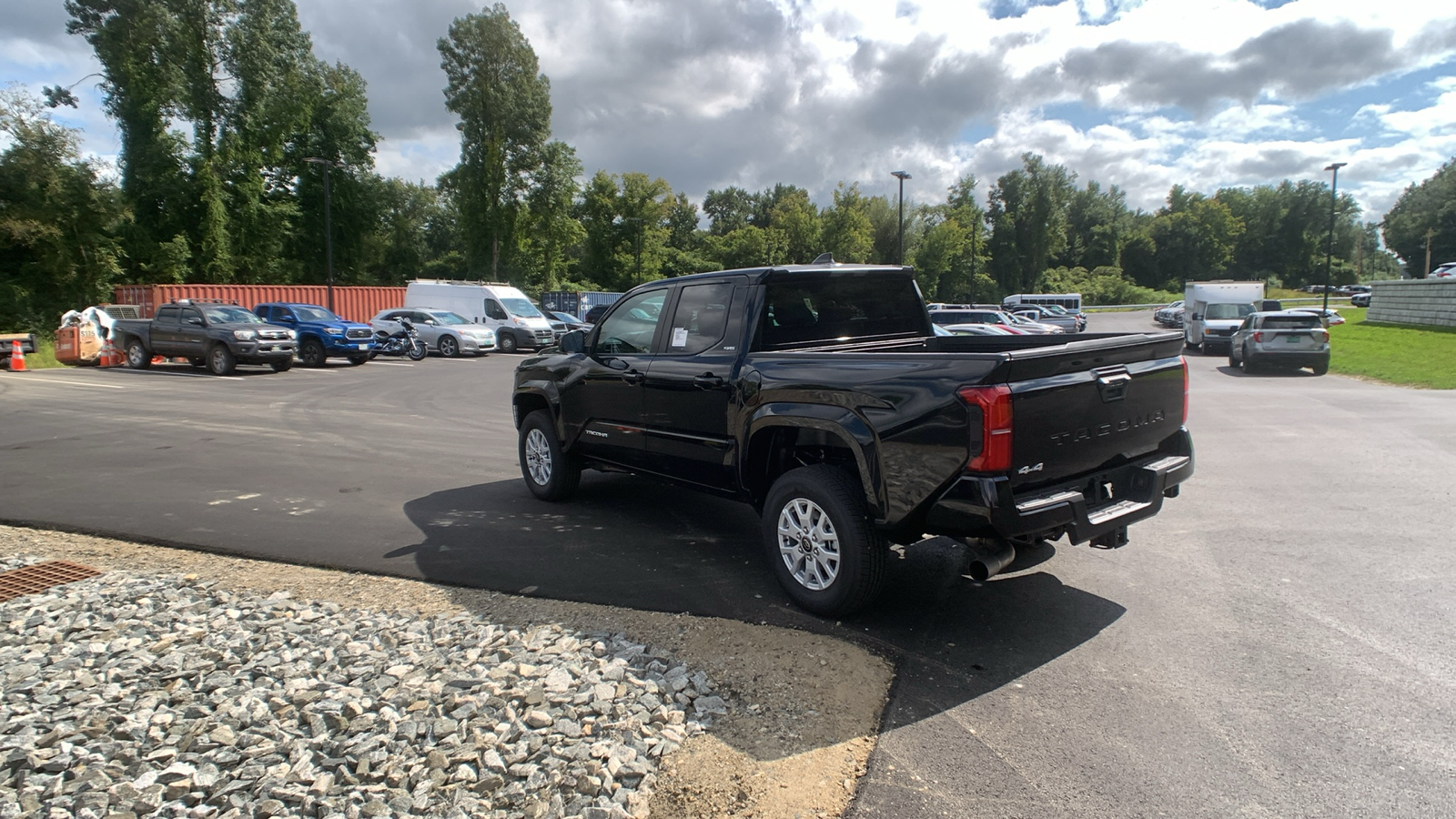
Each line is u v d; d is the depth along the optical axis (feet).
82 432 34.78
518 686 10.73
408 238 229.04
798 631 13.07
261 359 64.49
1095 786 8.80
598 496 22.56
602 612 13.83
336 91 174.29
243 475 25.71
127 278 133.18
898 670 11.71
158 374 65.10
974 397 11.21
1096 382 12.59
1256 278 392.06
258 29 141.79
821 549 13.51
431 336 86.99
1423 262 267.18
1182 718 10.25
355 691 10.63
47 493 23.08
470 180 172.35
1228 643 12.48
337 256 179.52
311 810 8.16
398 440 32.91
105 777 8.64
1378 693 10.80
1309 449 28.40
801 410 13.73
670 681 11.05
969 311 80.53
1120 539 13.14
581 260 241.55
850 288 17.24
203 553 17.46
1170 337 14.24
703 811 8.35
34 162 105.60
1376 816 8.18
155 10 132.16
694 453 16.52
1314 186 375.25
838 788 8.79
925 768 9.18
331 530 19.16
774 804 8.48
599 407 19.22
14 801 8.27
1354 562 16.16
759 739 9.73
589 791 8.52
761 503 15.84
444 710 10.12
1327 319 128.06
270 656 11.75
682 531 18.98
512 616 13.57
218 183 142.10
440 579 15.61
